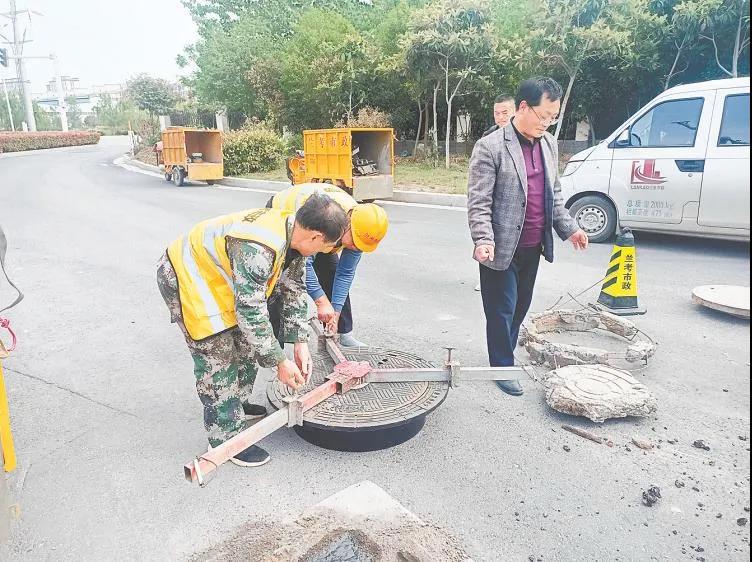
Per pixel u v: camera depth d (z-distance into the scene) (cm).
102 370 394
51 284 607
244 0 2822
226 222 242
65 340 450
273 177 1767
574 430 309
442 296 551
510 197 325
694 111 666
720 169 651
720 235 678
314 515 240
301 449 295
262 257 228
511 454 288
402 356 356
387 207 1141
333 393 300
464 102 1733
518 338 431
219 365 255
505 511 246
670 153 679
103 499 257
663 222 700
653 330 452
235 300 236
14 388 368
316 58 1908
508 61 1444
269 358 244
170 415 332
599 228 748
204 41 2594
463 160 1723
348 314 405
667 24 1240
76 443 303
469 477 270
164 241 833
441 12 1386
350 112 1830
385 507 244
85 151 3769
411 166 1670
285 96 2166
